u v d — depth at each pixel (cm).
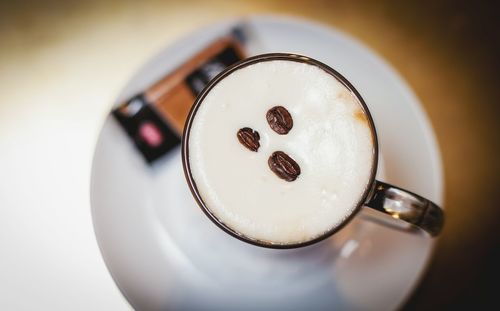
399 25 32
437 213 23
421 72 31
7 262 29
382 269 26
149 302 26
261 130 24
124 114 27
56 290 29
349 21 32
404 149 27
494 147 30
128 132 27
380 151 27
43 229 30
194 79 27
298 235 23
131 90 27
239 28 28
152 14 32
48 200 30
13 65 32
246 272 26
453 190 30
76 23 32
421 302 29
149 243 26
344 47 27
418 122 27
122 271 26
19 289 29
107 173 27
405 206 22
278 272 26
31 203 30
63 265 29
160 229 27
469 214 30
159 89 27
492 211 30
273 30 28
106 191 26
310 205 23
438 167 26
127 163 27
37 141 31
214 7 32
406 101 27
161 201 27
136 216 26
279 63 24
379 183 23
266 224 23
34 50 32
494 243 29
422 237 26
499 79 31
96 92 32
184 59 28
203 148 24
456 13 32
